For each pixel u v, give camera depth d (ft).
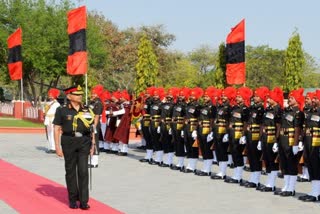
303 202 35.63
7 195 35.70
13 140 79.71
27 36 148.25
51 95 62.44
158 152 53.47
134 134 88.53
